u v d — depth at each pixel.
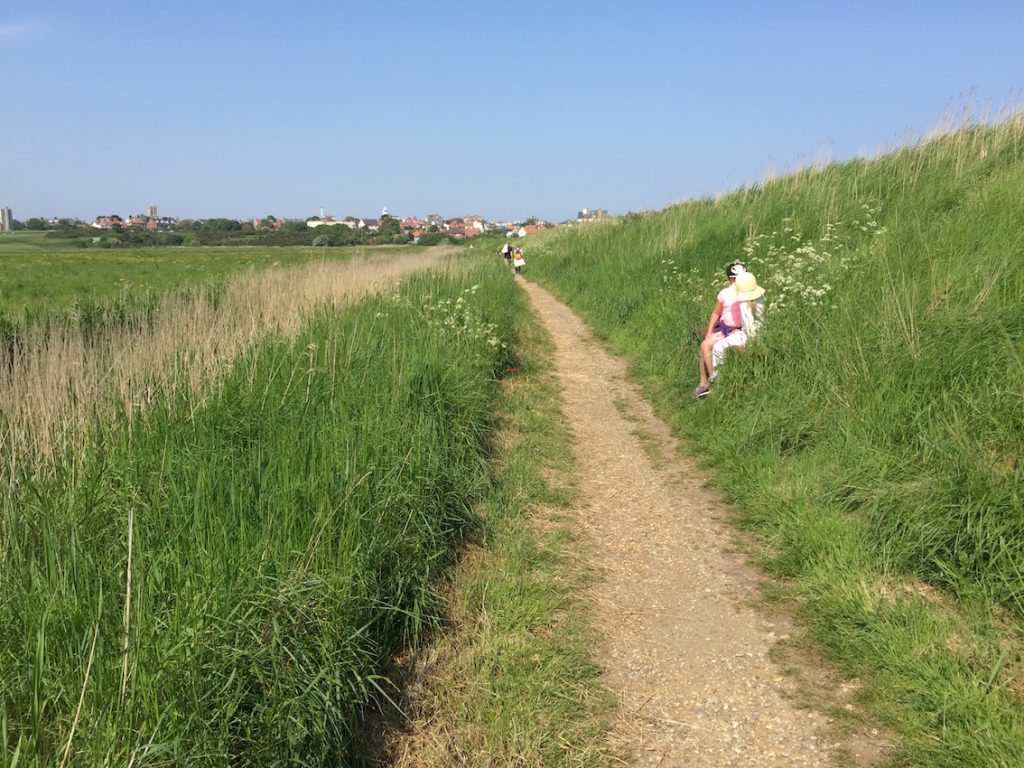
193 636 2.93
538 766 3.23
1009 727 3.13
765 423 6.73
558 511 6.04
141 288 20.28
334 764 3.11
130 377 5.47
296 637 3.27
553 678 3.79
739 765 3.23
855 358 6.34
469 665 3.92
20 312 12.30
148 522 3.83
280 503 3.95
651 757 3.30
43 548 3.44
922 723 3.29
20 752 2.38
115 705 2.65
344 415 5.19
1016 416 4.84
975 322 5.72
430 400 6.64
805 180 14.94
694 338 9.56
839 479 5.40
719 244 13.88
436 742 3.39
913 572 4.36
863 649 3.85
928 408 5.32
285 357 6.68
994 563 4.03
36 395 4.94
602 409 9.18
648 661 4.02
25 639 2.87
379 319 9.39
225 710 2.85
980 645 3.66
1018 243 6.73
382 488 4.61
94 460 4.46
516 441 7.59
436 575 4.69
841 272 8.37
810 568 4.71
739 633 4.23
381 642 3.99
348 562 3.73
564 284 21.28
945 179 10.81
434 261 22.97
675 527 5.72
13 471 4.05
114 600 3.09
